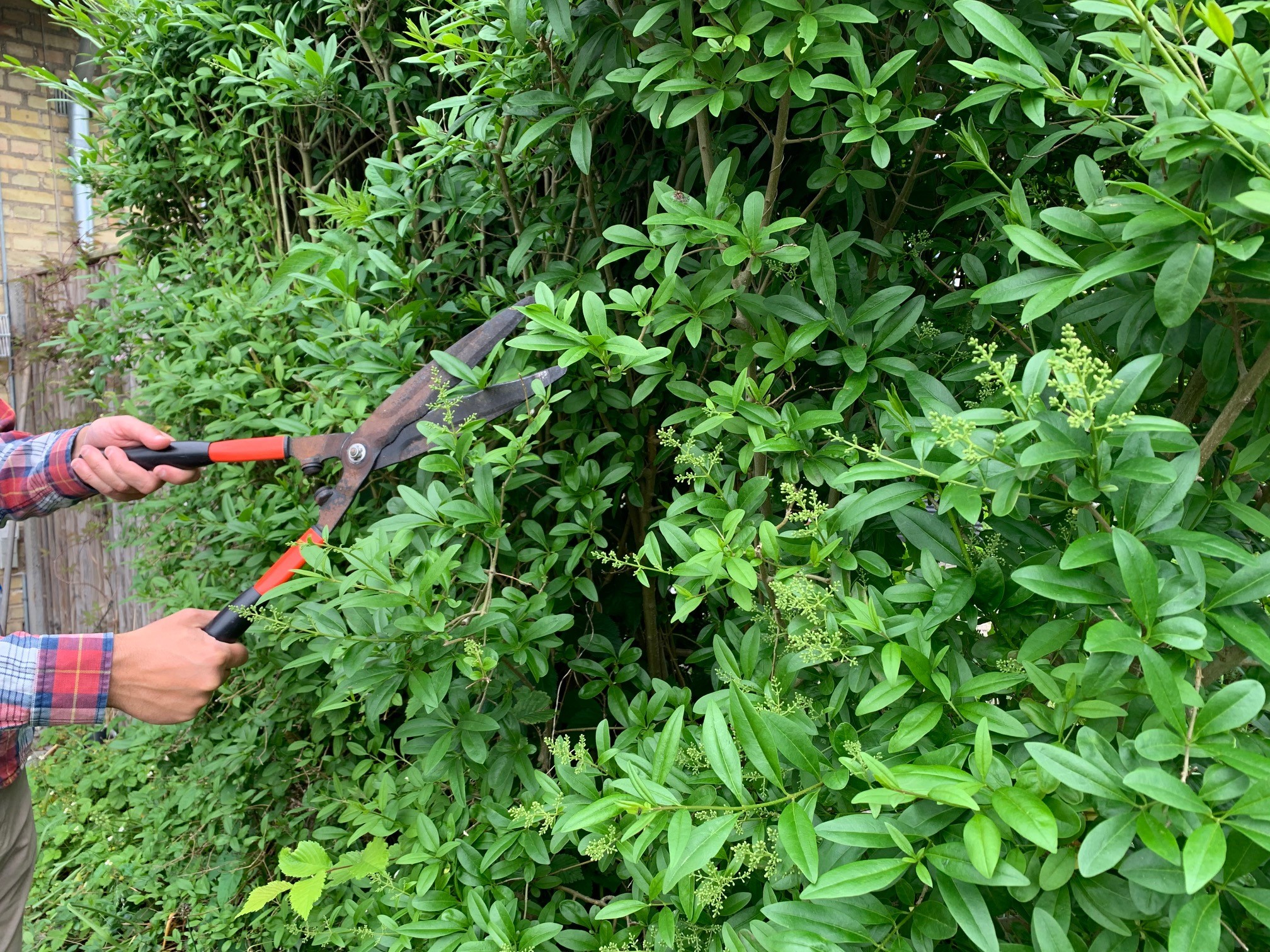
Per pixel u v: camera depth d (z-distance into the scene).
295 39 2.35
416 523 1.24
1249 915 0.70
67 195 5.58
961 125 1.19
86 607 4.26
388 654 1.29
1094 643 0.67
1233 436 0.94
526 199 1.79
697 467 1.22
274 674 1.99
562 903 1.28
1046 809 0.66
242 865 2.08
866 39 1.31
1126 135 1.17
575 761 1.40
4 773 1.34
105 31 2.76
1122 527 0.75
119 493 1.57
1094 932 0.79
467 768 1.44
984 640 0.94
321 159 2.60
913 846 0.76
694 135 1.55
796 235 1.30
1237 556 0.70
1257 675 0.89
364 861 1.34
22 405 4.62
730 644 1.29
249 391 2.22
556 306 1.32
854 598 0.96
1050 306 0.80
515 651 1.30
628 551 1.85
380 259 1.63
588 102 1.34
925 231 1.41
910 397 1.24
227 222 2.64
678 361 1.55
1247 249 0.68
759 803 0.97
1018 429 0.73
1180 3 0.88
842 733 0.89
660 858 1.05
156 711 1.23
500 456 1.28
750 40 1.10
